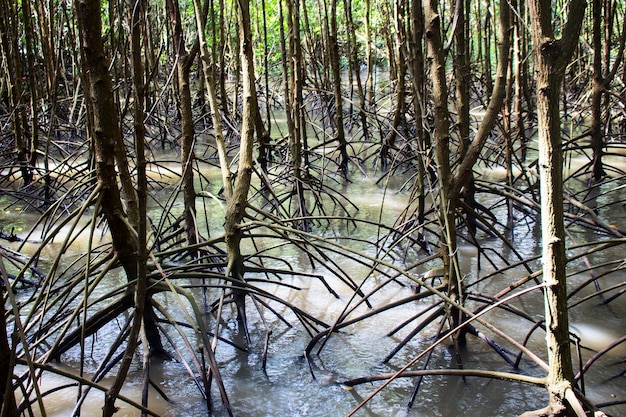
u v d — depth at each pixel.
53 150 12.16
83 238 7.13
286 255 6.50
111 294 3.99
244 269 4.85
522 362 4.31
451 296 4.26
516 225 7.29
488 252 6.43
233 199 4.86
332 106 12.95
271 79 19.30
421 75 5.37
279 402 3.94
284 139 9.64
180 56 5.68
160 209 8.26
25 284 5.86
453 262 4.21
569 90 16.62
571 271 5.84
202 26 5.09
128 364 3.28
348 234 7.15
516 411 3.80
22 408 3.43
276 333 4.86
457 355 4.15
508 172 7.27
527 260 4.51
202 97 13.96
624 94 11.48
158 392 3.99
